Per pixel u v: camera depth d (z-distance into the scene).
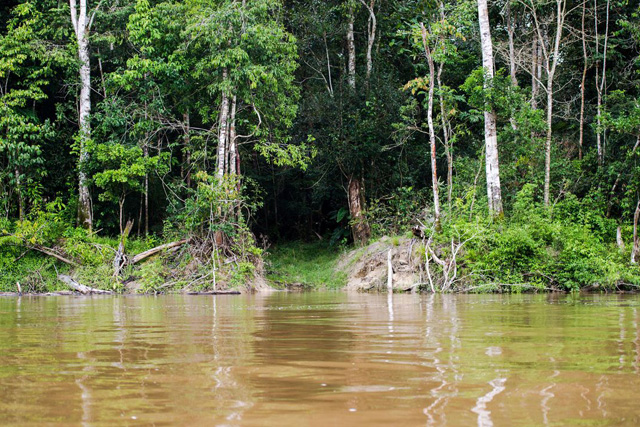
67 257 21.58
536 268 16.59
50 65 23.48
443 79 29.94
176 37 22.91
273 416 2.23
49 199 24.86
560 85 28.80
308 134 27.02
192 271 20.44
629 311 8.05
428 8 25.83
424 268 18.11
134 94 25.14
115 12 23.64
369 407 2.38
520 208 18.95
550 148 23.27
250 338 4.85
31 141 24.00
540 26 28.41
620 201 21.34
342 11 28.97
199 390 2.72
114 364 3.49
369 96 26.62
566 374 3.07
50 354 3.96
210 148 25.08
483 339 4.65
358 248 25.14
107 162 22.77
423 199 25.30
